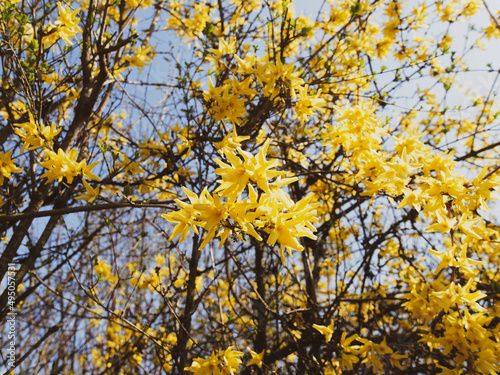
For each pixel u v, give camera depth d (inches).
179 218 65.4
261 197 60.4
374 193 91.1
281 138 164.2
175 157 135.0
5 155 89.1
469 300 81.8
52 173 77.9
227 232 62.8
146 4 162.6
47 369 190.2
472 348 80.7
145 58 137.0
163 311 157.6
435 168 86.6
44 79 125.1
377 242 133.1
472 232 81.1
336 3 152.2
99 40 110.4
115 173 104.2
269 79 96.3
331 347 105.3
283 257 60.8
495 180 80.7
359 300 120.5
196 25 174.1
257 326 137.2
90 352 220.5
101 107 157.6
